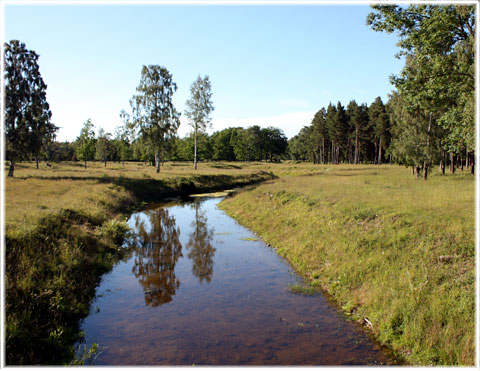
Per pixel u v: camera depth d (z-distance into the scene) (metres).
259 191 25.91
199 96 55.59
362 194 19.11
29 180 29.27
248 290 9.84
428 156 30.44
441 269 8.14
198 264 12.38
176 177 39.62
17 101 33.44
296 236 14.18
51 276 9.00
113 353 6.55
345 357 6.30
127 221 20.50
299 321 7.87
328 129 88.44
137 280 10.78
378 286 8.43
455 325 6.36
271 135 116.56
